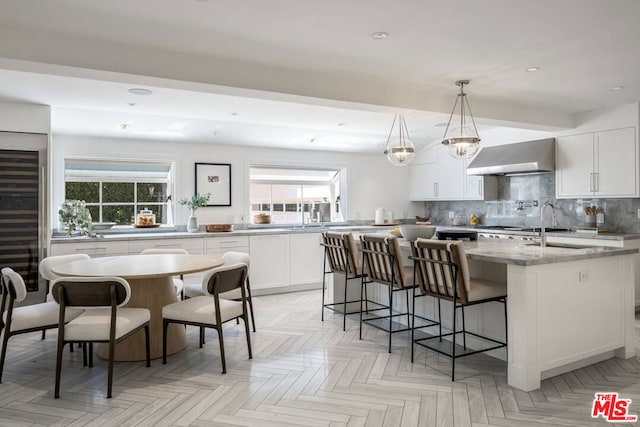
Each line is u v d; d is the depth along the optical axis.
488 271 3.66
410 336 4.07
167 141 6.02
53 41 2.88
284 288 6.23
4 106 4.39
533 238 5.50
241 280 3.48
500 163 6.14
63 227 5.38
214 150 6.34
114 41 3.01
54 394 2.82
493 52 3.28
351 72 3.74
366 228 6.98
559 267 3.04
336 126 5.99
